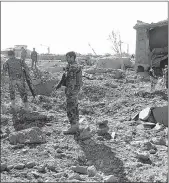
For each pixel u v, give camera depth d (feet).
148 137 19.33
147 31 58.44
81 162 14.94
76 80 18.65
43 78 38.19
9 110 23.80
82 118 23.18
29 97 29.73
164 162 14.83
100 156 15.57
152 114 23.94
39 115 22.15
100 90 34.14
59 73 48.80
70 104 18.95
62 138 18.43
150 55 58.18
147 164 14.70
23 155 15.44
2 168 13.52
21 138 17.28
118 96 32.68
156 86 37.50
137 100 30.09
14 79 21.99
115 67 71.87
